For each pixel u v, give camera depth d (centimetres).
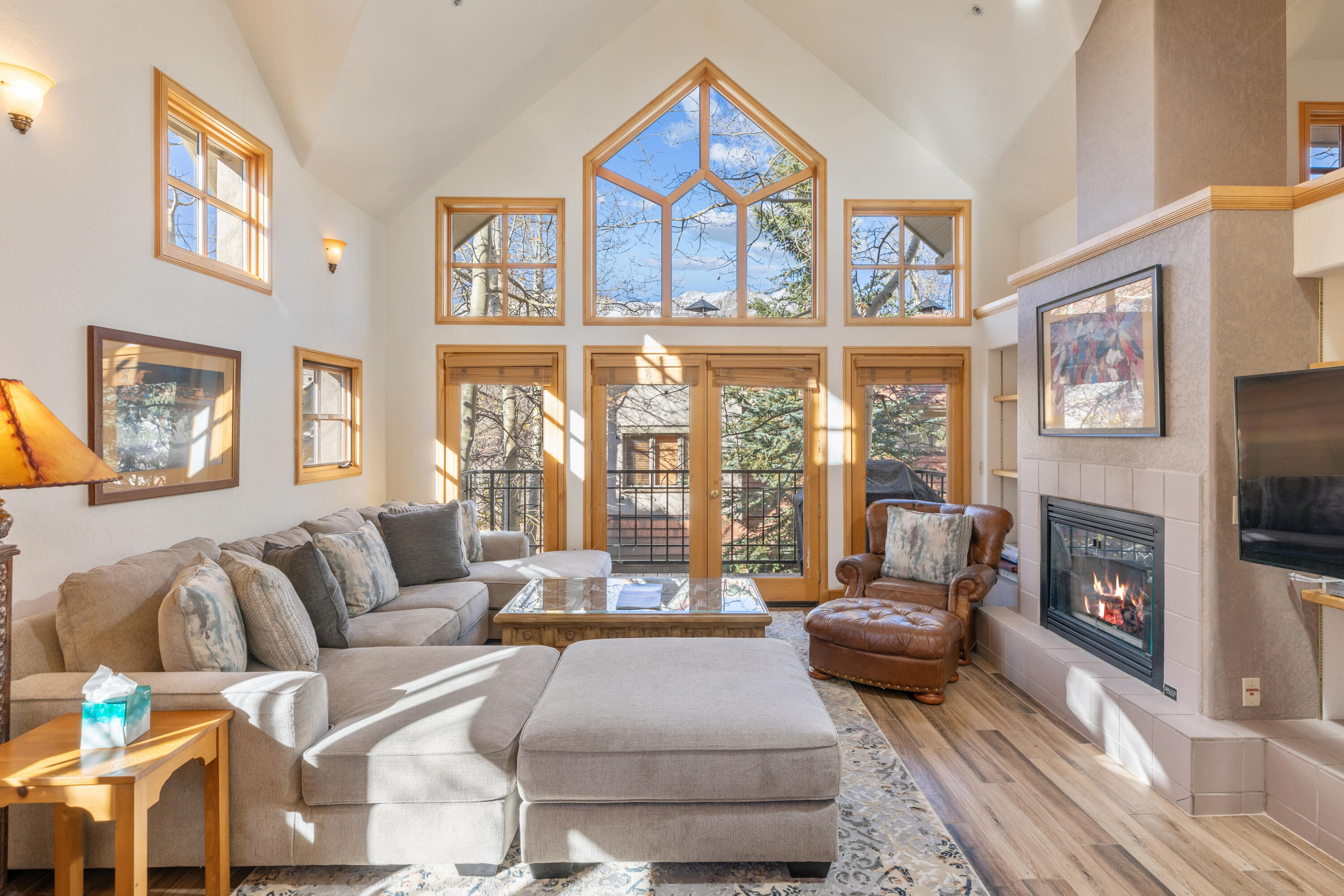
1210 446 241
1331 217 227
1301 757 212
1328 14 318
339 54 339
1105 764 262
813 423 506
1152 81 276
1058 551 350
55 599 230
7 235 213
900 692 337
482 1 365
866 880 191
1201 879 191
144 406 268
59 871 170
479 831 188
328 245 409
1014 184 463
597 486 507
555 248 508
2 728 172
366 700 216
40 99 217
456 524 410
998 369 496
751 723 193
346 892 187
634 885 191
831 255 500
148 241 271
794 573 514
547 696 214
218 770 181
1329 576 202
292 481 377
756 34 499
